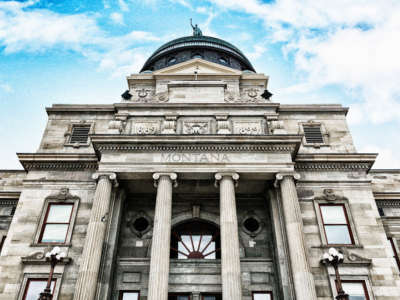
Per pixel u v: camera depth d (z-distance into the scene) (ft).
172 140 87.51
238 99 106.93
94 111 107.14
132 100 113.39
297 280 71.31
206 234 95.40
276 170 85.05
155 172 84.43
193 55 143.84
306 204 88.84
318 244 82.99
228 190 81.97
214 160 86.38
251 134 87.71
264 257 88.17
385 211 101.50
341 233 85.71
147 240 90.94
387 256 80.94
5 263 80.02
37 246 82.43
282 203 85.15
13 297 75.82
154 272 70.79
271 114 98.84
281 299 78.69
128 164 85.61
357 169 93.81
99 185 82.79
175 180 84.33
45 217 87.56
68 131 102.78
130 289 83.20
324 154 93.56
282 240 83.71
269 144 88.02
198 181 91.56
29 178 92.38
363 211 87.76
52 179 92.38
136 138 87.56
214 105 100.48
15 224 85.81
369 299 75.66
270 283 83.92
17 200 105.19
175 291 83.82
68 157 93.81
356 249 81.97
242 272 85.40
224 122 96.73
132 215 94.79
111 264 80.53
